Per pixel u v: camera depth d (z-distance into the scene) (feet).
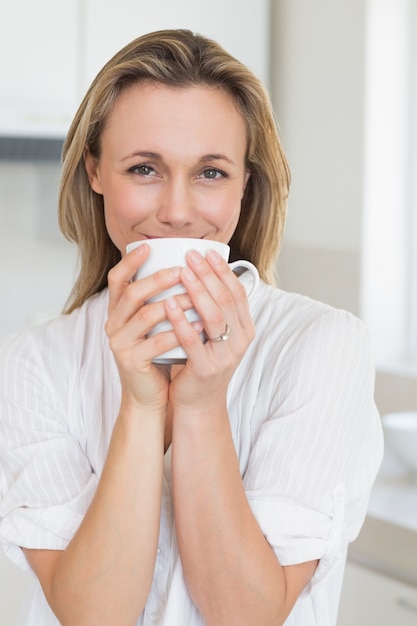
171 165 3.74
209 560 3.55
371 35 10.26
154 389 3.48
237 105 3.94
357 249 10.47
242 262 3.48
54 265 12.55
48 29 10.48
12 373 4.34
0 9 10.19
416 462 8.17
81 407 4.31
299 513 3.67
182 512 3.57
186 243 3.26
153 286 3.25
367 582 7.38
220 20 11.31
